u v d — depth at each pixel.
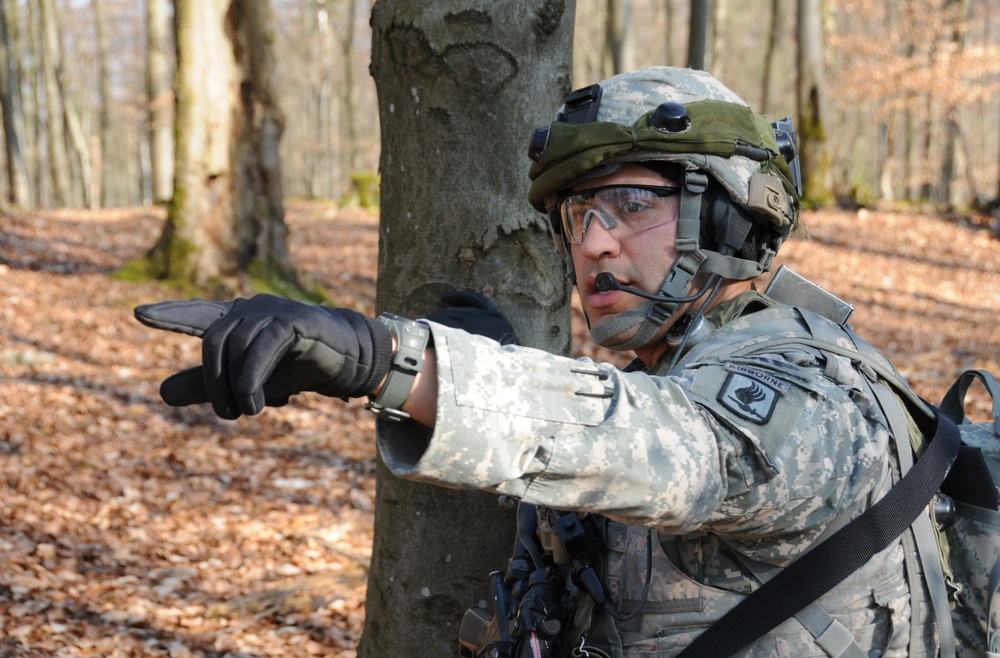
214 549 5.36
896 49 23.47
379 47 2.02
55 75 31.95
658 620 1.35
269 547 5.41
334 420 7.67
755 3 44.56
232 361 0.98
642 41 45.78
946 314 11.30
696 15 10.70
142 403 7.79
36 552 5.11
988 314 11.30
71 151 43.94
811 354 1.31
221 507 5.96
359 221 20.36
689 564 1.34
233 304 1.05
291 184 55.44
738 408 1.16
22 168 25.97
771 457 1.15
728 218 1.41
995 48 20.88
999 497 1.46
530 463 1.08
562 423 1.09
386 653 2.11
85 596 4.66
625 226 1.41
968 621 1.47
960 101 21.47
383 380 1.07
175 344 9.59
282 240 11.66
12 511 5.59
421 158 1.95
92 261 13.66
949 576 1.41
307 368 1.04
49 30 31.47
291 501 6.09
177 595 4.77
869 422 1.29
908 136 30.39
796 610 1.28
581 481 1.08
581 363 1.15
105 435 7.04
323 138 42.06
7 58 25.62
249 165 11.42
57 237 15.86
